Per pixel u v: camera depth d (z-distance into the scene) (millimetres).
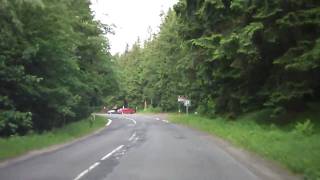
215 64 35188
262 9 25625
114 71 56219
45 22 28891
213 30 34906
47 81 31172
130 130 43562
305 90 27516
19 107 30422
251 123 32312
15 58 27984
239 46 28250
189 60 44844
